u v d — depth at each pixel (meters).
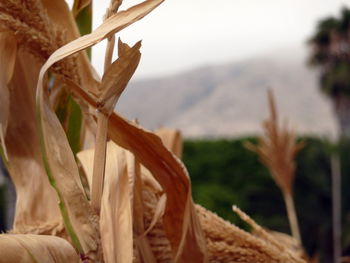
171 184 1.24
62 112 1.32
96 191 1.07
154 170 1.23
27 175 1.27
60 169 1.03
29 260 0.91
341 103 27.42
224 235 1.31
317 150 22.72
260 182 18.92
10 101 1.29
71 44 1.04
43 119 1.03
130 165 1.24
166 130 2.06
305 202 22.56
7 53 1.21
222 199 17.84
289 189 3.62
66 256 0.96
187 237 1.25
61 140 1.04
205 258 1.25
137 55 1.08
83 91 1.09
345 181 22.48
